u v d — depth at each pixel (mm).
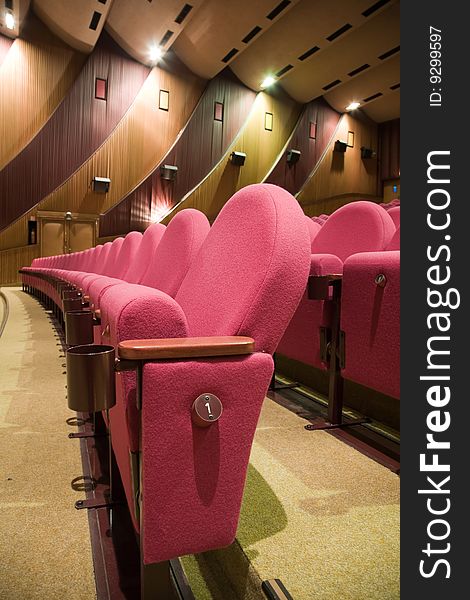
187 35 3102
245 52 3342
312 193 3986
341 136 4133
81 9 2654
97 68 3062
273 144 3738
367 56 3258
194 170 3398
